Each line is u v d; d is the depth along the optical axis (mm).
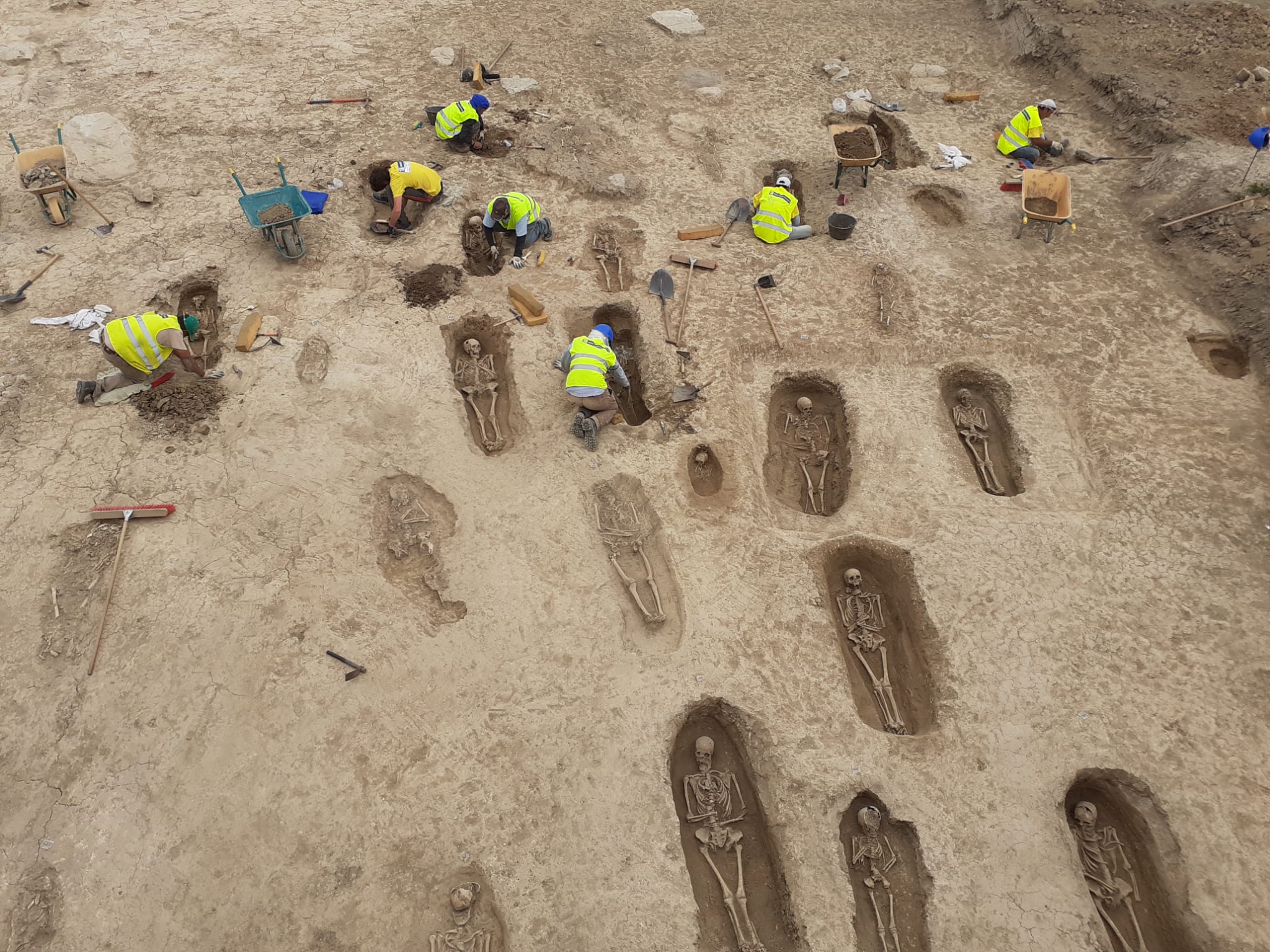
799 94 15258
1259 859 6805
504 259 11867
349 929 6520
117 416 9625
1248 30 15031
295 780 7180
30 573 8320
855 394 10281
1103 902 6891
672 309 11133
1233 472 9289
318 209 12078
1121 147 13836
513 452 9594
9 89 14273
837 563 9023
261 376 10117
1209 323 10883
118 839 6840
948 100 15148
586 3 17641
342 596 8320
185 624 8016
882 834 7160
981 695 7754
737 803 7445
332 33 16281
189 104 14141
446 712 7602
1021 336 10797
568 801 7117
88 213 12156
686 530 8875
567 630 8133
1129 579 8484
